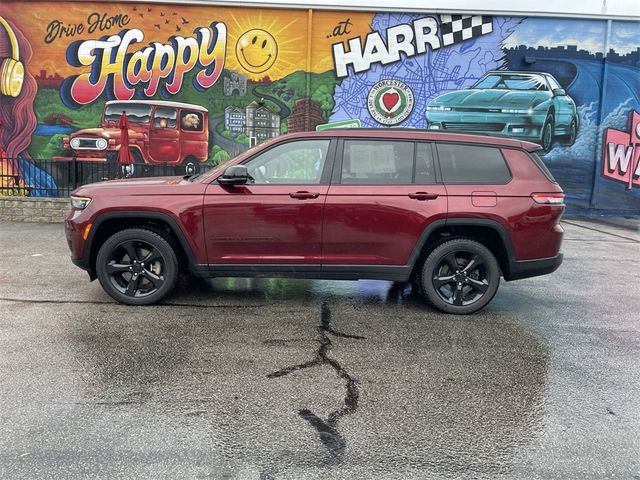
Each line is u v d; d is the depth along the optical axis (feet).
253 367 13.50
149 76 46.24
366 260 17.74
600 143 47.65
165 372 13.05
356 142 17.97
